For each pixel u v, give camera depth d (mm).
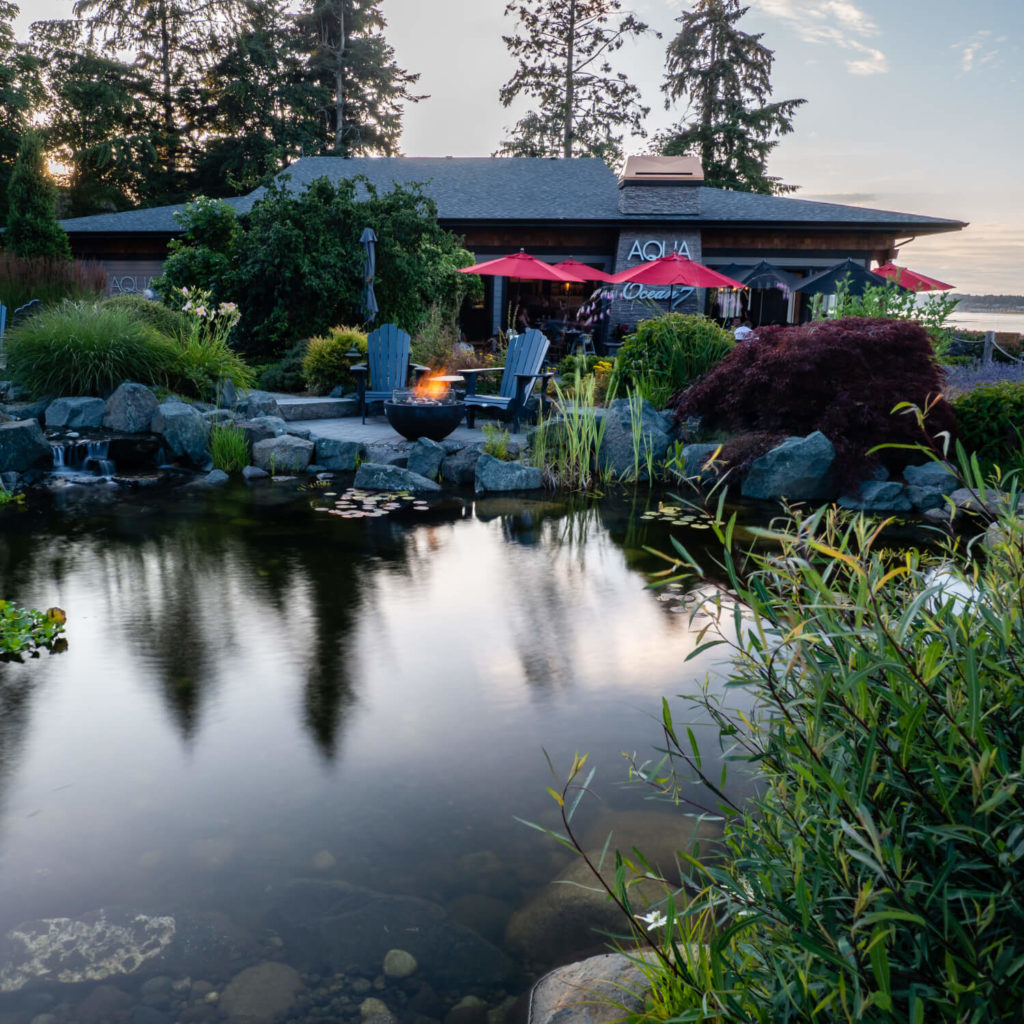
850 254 18578
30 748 2963
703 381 8922
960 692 1017
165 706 3326
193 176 31141
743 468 7879
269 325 13664
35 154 16766
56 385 9039
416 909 2098
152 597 4703
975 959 885
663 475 8547
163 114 30656
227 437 8664
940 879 910
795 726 1149
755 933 1289
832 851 1039
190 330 11016
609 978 1701
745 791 2609
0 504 6922
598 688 3549
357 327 13633
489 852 2346
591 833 2424
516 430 9594
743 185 31500
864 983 990
